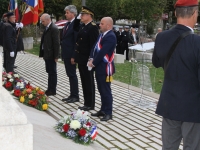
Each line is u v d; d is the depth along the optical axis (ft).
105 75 18.56
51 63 24.32
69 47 22.21
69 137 13.82
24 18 31.73
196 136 8.95
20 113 8.26
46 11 90.02
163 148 9.50
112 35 18.17
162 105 9.13
